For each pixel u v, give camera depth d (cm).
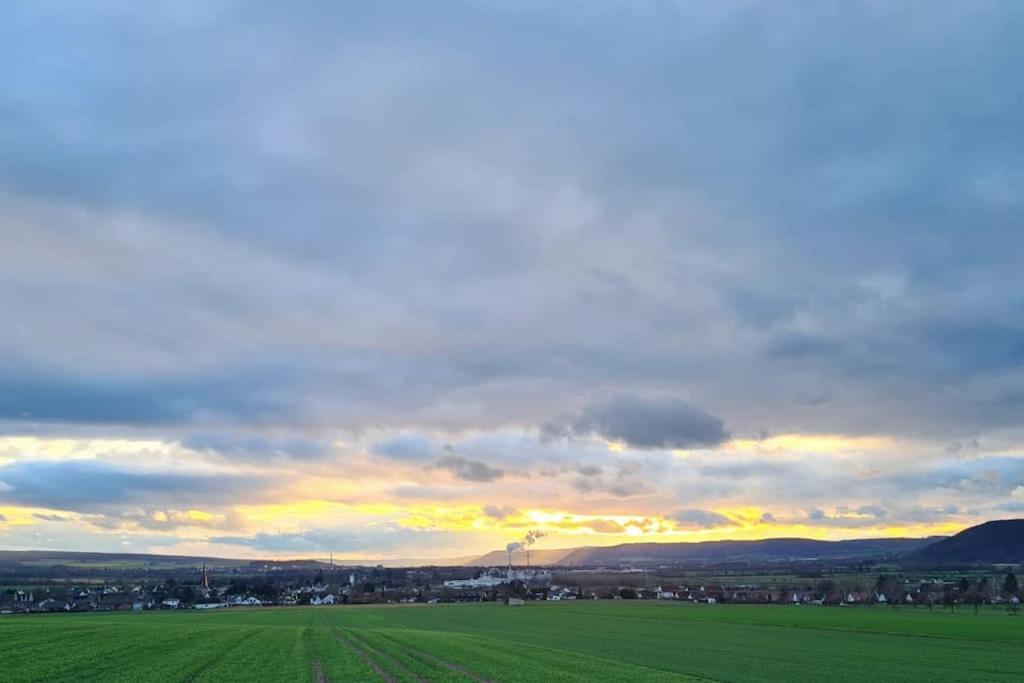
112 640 6769
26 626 8219
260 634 8238
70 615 16412
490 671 5169
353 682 4350
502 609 19225
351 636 8206
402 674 4847
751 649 8244
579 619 14462
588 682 4728
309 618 14750
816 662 6994
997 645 8900
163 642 6775
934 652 8050
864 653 7894
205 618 14512
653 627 12006
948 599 18862
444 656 6091
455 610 19000
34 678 4253
